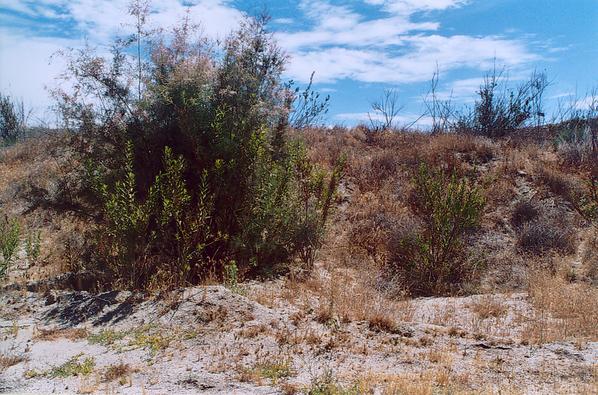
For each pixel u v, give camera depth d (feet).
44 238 31.09
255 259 26.96
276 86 31.04
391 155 44.57
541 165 42.60
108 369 15.96
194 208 26.43
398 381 15.08
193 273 25.07
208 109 27.45
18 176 41.93
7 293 22.71
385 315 20.92
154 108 27.84
